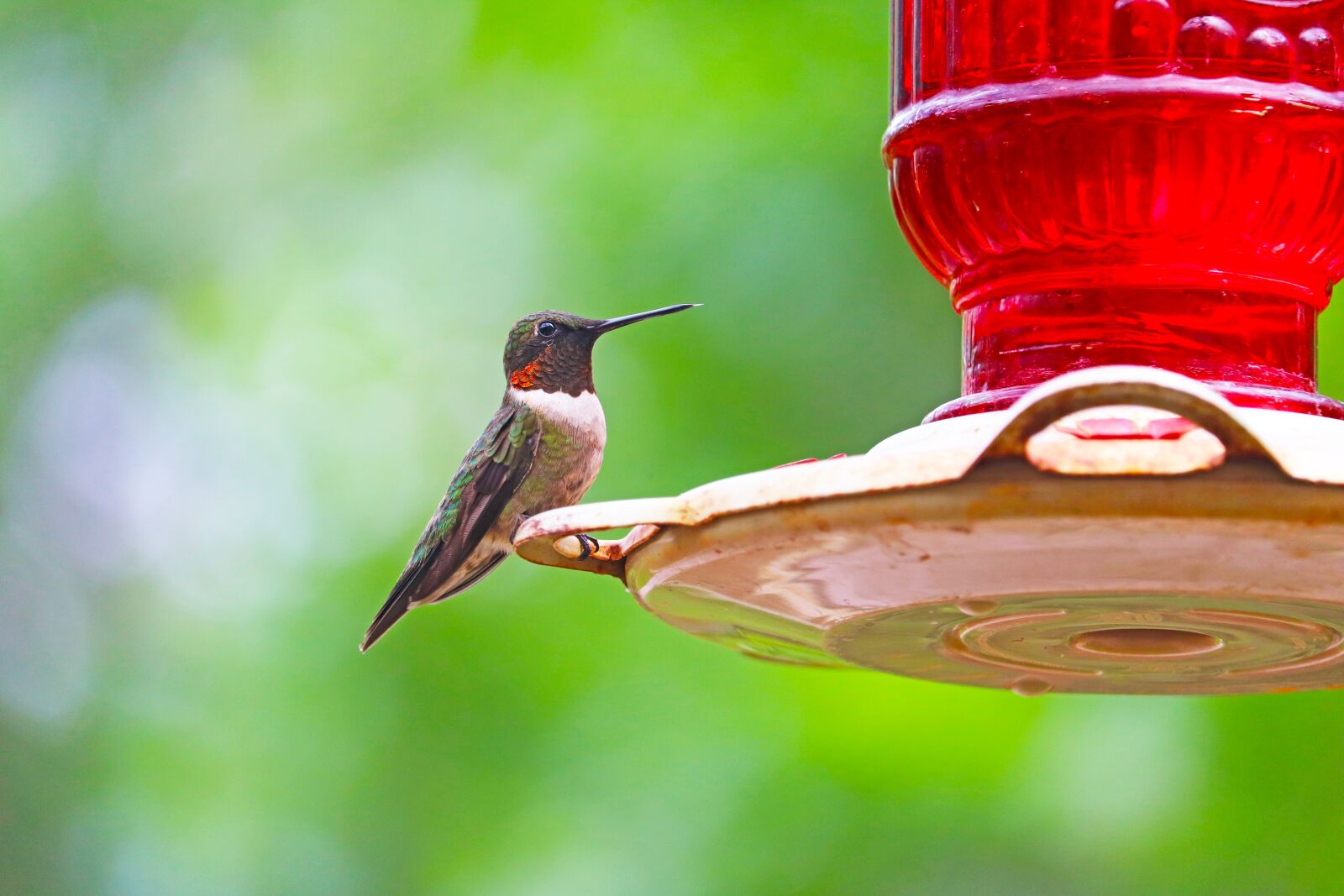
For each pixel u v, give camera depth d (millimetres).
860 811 11586
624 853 12211
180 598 15828
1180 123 4723
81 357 16422
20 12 16297
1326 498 3660
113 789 15688
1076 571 4082
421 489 14039
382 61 15148
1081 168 4770
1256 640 4785
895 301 11938
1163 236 4773
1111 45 4762
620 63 12812
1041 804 11203
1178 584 4117
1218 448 3678
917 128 5039
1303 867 10812
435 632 13352
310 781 13422
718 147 12375
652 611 5156
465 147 14336
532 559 4867
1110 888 11125
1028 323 4902
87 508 16750
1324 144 4785
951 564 4148
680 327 12117
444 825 12969
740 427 11922
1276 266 4840
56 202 16422
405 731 13195
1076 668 5285
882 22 12266
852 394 11875
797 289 12016
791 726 11977
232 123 15938
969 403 4895
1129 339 4789
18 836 15898
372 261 14773
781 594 4648
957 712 11461
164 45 16328
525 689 13008
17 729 16250
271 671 13898
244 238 15648
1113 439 3742
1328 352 10336
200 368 15562
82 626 16641
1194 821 10992
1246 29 4746
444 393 14219
